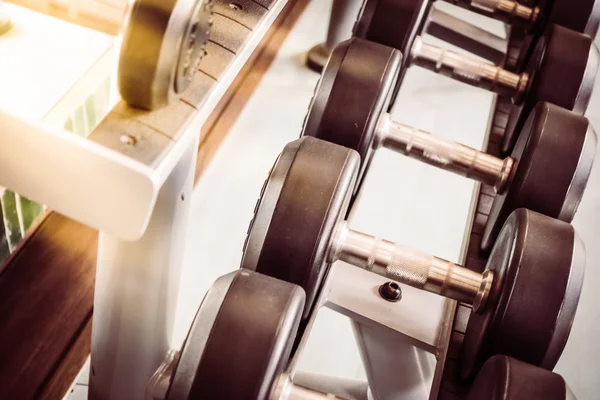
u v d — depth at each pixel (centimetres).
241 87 204
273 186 85
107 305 101
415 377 125
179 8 58
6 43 98
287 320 71
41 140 56
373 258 95
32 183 61
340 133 101
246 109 201
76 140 55
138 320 101
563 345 87
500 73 130
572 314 86
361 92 101
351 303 114
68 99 96
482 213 126
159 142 61
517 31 171
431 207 194
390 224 186
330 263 99
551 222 91
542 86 122
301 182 84
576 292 86
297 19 233
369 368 126
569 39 123
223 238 172
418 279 96
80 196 60
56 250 155
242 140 194
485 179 113
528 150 105
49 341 143
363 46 105
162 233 90
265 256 83
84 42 104
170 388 70
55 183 60
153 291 97
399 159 205
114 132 60
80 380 146
